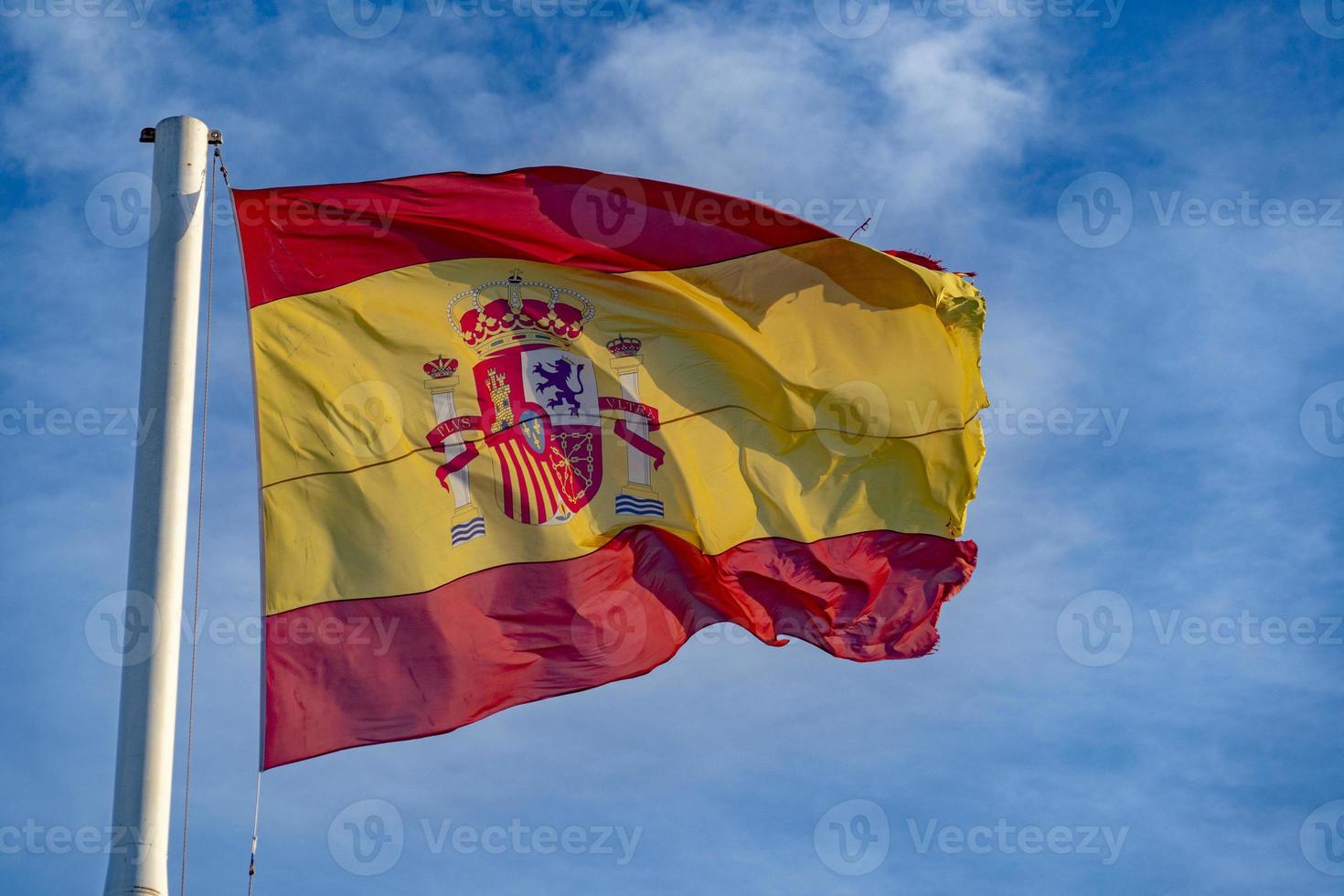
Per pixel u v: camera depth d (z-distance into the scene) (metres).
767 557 19.80
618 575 19.14
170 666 15.79
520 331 19.56
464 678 18.14
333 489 18.39
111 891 14.98
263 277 18.97
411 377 19.02
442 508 18.64
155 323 17.16
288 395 18.59
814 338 20.33
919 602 20.08
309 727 17.56
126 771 15.35
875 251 20.31
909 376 20.38
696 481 19.66
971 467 20.45
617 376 19.75
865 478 20.27
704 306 20.08
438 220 19.62
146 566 16.06
